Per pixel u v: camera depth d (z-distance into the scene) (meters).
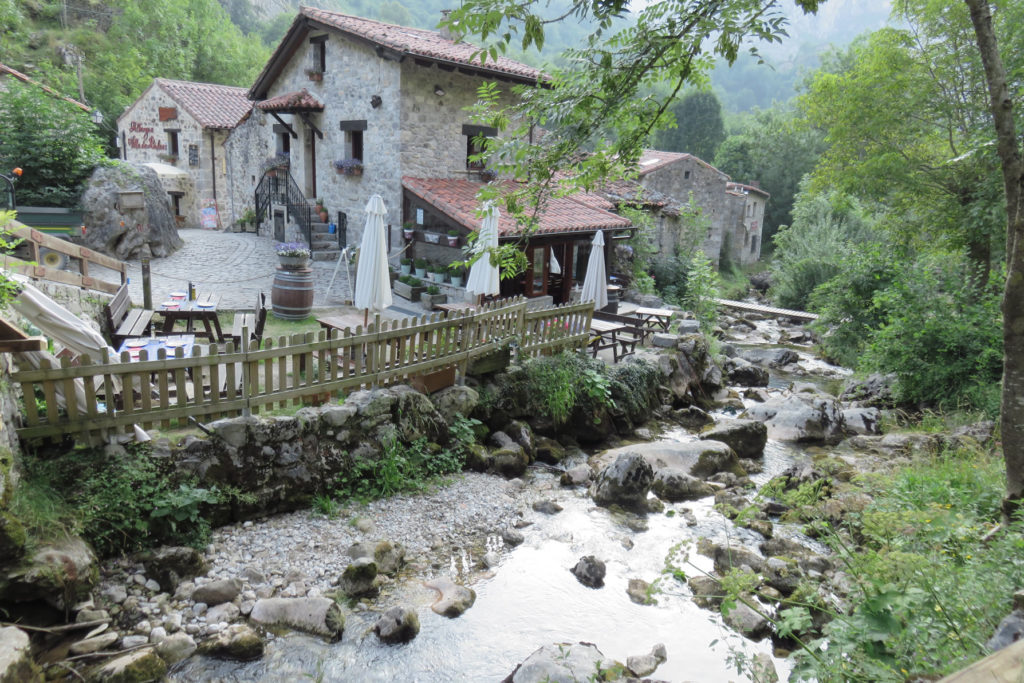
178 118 27.75
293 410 7.85
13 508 5.13
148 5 40.78
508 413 10.31
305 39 19.67
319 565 6.51
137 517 6.09
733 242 37.88
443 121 17.91
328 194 20.08
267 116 23.08
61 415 6.27
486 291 12.30
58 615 5.18
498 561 7.05
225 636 5.38
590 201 20.45
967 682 1.66
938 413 12.89
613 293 18.88
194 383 6.82
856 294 18.59
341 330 8.29
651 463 9.62
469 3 4.48
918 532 5.00
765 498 8.73
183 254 18.28
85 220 16.47
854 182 18.89
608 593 6.57
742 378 15.71
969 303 13.62
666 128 5.96
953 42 16.50
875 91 17.81
